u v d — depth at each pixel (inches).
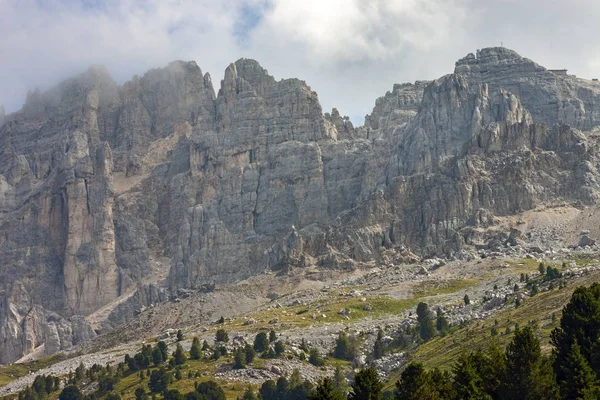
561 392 7249.0
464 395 7337.6
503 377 7381.9
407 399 7278.5
